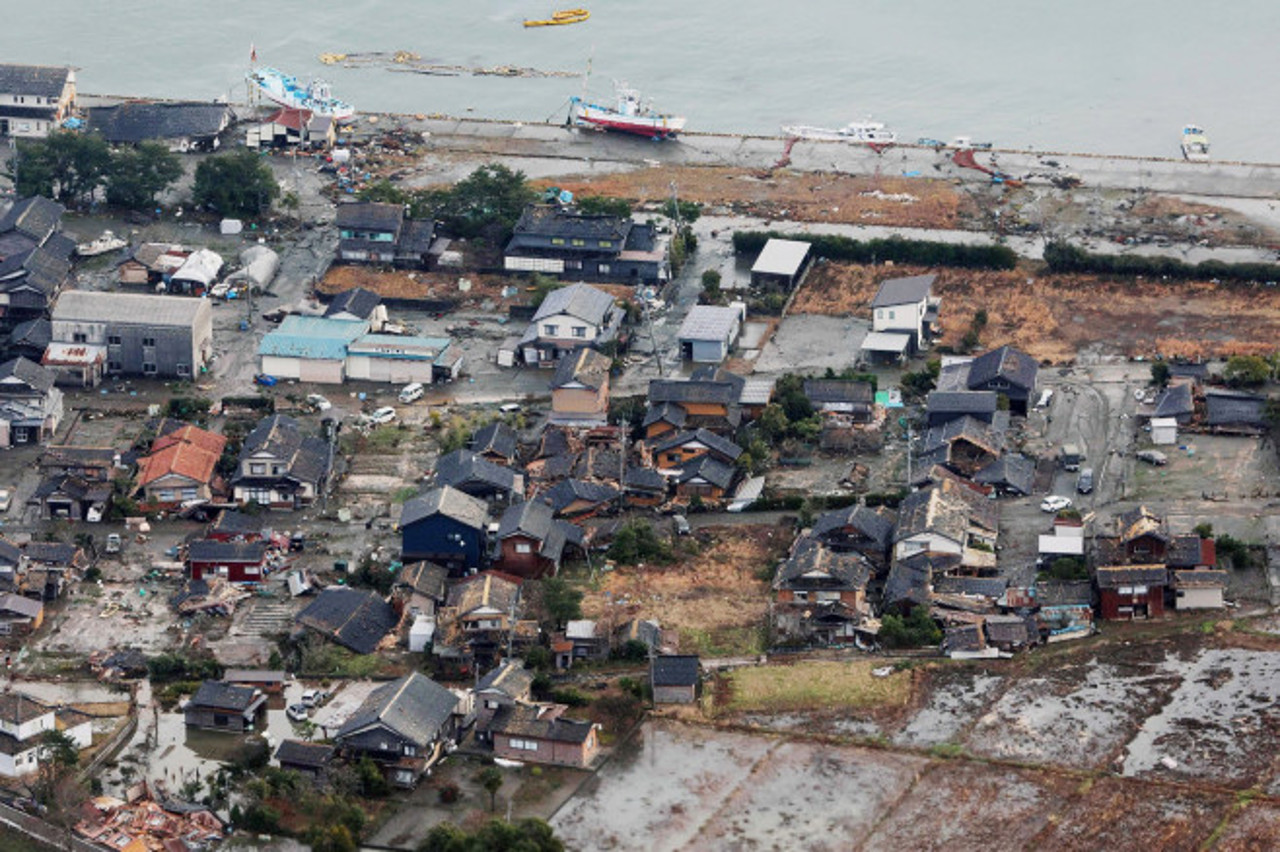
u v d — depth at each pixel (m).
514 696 133.62
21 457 168.12
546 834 121.31
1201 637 142.38
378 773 128.12
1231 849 121.81
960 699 136.75
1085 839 123.12
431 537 153.12
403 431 173.25
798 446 168.50
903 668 140.00
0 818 126.00
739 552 155.00
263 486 161.38
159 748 133.62
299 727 135.38
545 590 145.88
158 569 153.38
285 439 164.25
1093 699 136.25
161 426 169.62
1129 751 130.88
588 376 173.88
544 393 180.12
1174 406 169.88
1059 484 162.25
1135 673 138.75
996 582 147.00
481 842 120.31
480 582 146.62
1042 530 155.50
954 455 164.12
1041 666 140.00
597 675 140.25
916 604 145.38
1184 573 146.25
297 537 156.25
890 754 131.38
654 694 136.62
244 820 125.19
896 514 156.50
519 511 153.88
